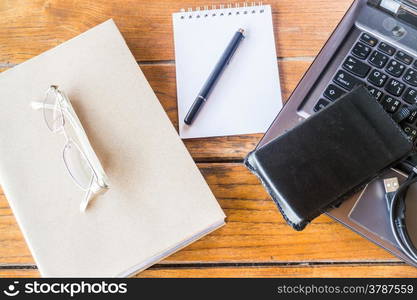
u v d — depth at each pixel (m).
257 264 0.51
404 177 0.48
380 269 0.50
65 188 0.49
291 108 0.50
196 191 0.48
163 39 0.56
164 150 0.50
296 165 0.45
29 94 0.52
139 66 0.55
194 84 0.55
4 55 0.57
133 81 0.52
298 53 0.55
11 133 0.51
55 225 0.48
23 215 0.48
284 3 0.56
